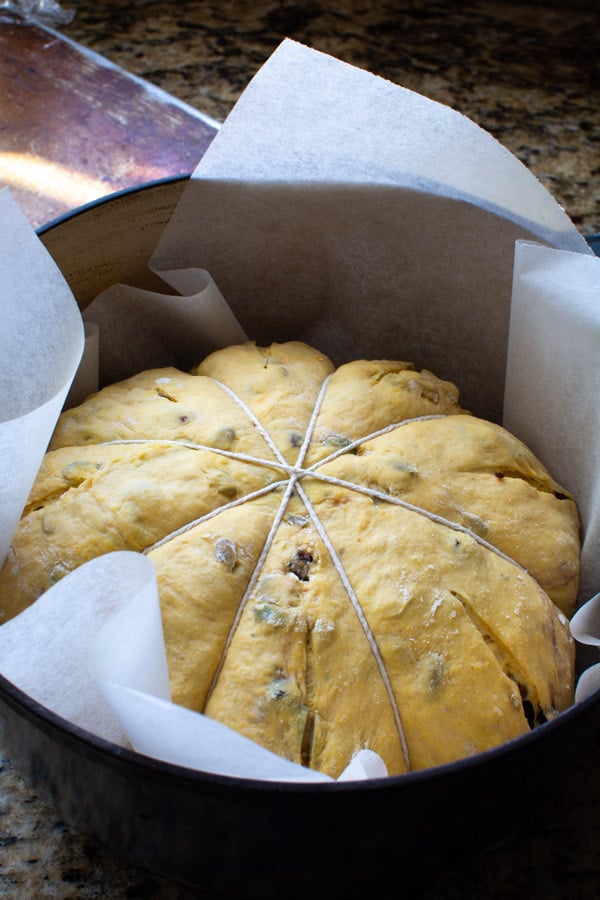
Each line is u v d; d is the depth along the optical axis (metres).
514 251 0.65
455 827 0.47
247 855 0.47
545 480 0.62
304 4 1.05
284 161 0.65
